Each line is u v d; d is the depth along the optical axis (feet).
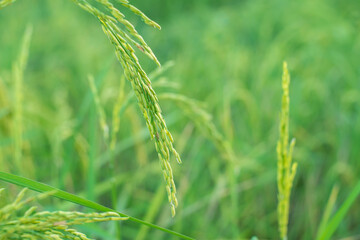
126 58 2.25
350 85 12.18
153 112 2.31
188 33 19.30
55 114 10.97
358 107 11.39
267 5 19.94
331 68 13.85
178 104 5.04
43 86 15.07
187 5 24.21
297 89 12.03
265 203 9.70
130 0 23.34
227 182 8.78
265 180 9.35
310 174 9.73
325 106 12.17
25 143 7.38
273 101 12.25
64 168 6.81
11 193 5.00
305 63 14.66
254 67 14.64
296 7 18.38
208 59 15.19
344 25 15.05
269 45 15.93
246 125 11.56
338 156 10.31
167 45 18.79
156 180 10.15
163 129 2.29
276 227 9.14
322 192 9.64
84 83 13.82
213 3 24.47
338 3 18.84
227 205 9.04
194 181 9.40
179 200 8.46
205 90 13.37
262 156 9.92
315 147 11.09
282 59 13.85
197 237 8.47
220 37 17.94
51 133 8.32
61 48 17.89
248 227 9.05
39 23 20.02
